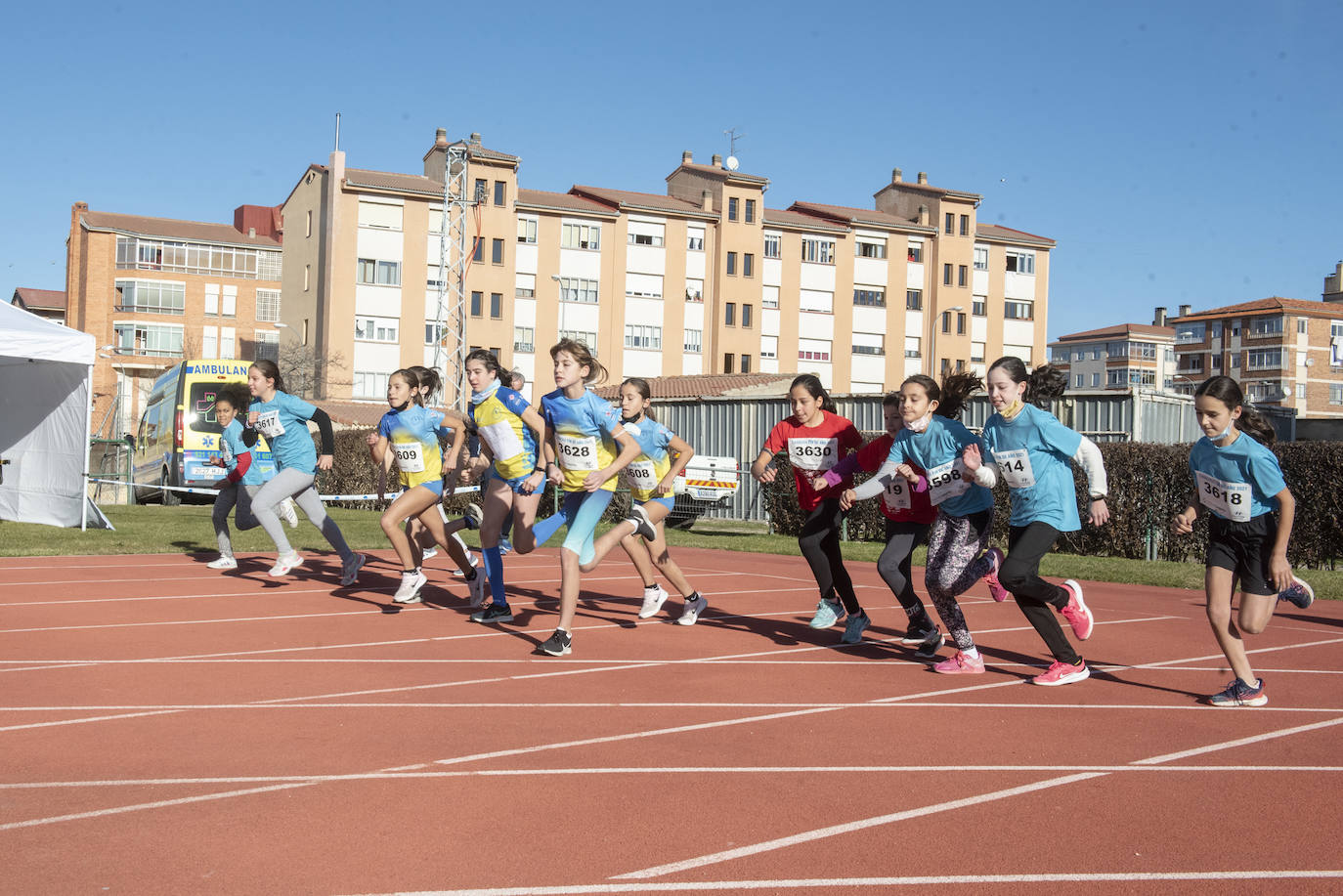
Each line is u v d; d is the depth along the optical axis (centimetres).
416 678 661
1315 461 1521
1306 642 846
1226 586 609
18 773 458
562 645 735
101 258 7544
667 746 514
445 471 953
